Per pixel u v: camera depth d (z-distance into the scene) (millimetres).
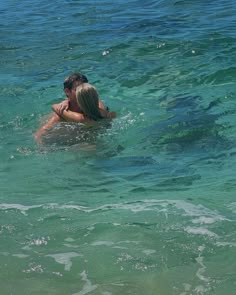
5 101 8414
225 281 5035
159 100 8195
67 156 6805
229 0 13984
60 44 11086
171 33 11125
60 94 8617
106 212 5820
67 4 15750
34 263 5262
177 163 6609
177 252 5312
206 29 11195
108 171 6523
